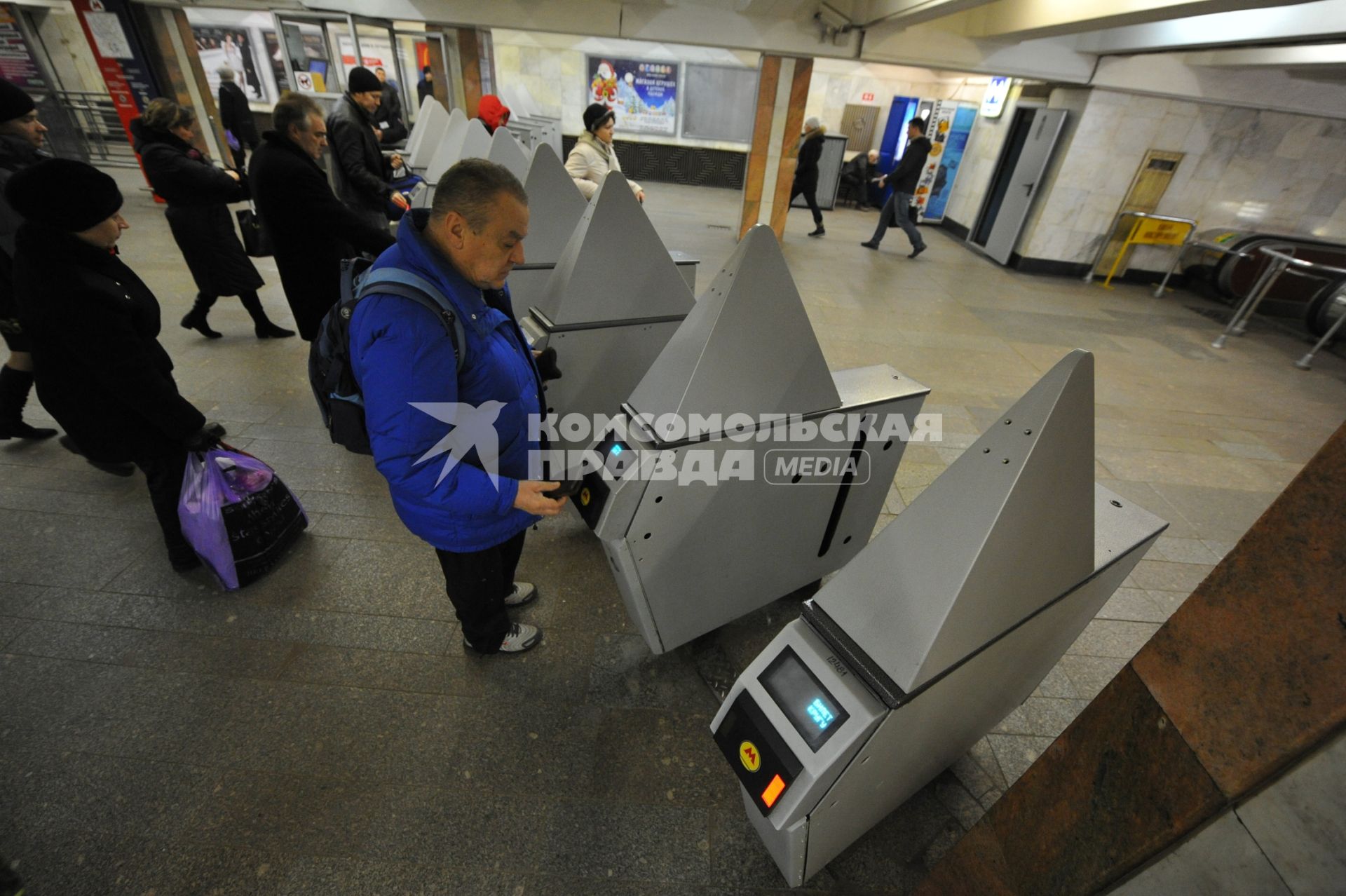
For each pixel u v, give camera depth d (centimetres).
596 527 131
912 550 92
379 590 192
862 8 541
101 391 158
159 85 699
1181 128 602
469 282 108
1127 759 72
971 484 87
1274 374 447
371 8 585
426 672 167
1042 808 86
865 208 1027
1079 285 654
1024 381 390
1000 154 748
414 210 104
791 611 198
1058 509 90
